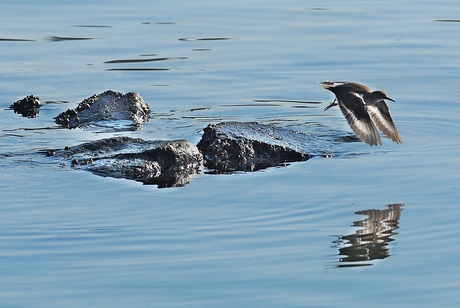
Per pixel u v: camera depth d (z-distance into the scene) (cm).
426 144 1694
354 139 1753
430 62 2312
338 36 2562
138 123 1898
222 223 1273
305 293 1052
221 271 1110
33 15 2814
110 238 1219
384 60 2336
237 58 2378
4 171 1528
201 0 2995
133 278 1091
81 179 1486
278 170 1549
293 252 1170
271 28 2659
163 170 1550
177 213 1316
